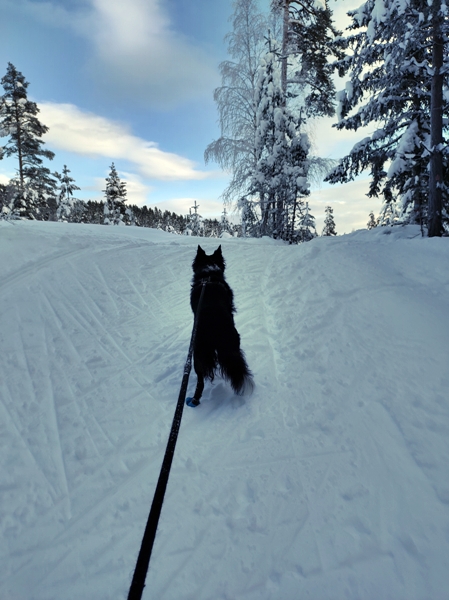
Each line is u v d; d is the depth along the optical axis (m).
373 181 11.58
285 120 13.71
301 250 7.43
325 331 4.02
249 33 14.77
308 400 2.86
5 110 23.14
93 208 70.12
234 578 1.54
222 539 1.74
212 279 3.69
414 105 10.08
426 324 3.84
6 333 4.14
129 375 3.52
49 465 2.35
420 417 2.46
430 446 2.20
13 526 1.89
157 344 4.23
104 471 2.29
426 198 10.66
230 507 1.92
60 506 2.02
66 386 3.28
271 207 15.18
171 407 2.99
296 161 14.05
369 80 10.42
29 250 7.15
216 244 9.49
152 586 1.53
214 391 3.23
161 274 6.82
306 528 1.76
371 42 9.25
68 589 1.56
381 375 3.04
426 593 1.41
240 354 2.95
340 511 1.84
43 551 1.75
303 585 1.49
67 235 8.53
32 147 24.27
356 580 1.49
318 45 14.45
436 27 7.60
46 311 4.87
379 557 1.58
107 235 9.45
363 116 10.50
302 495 1.96
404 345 3.48
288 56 14.80
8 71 22.70
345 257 6.43
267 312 4.88
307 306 4.74
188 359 2.45
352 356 3.42
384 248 7.14
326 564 1.57
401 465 2.09
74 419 2.82
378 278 5.34
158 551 1.69
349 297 4.77
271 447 2.38
